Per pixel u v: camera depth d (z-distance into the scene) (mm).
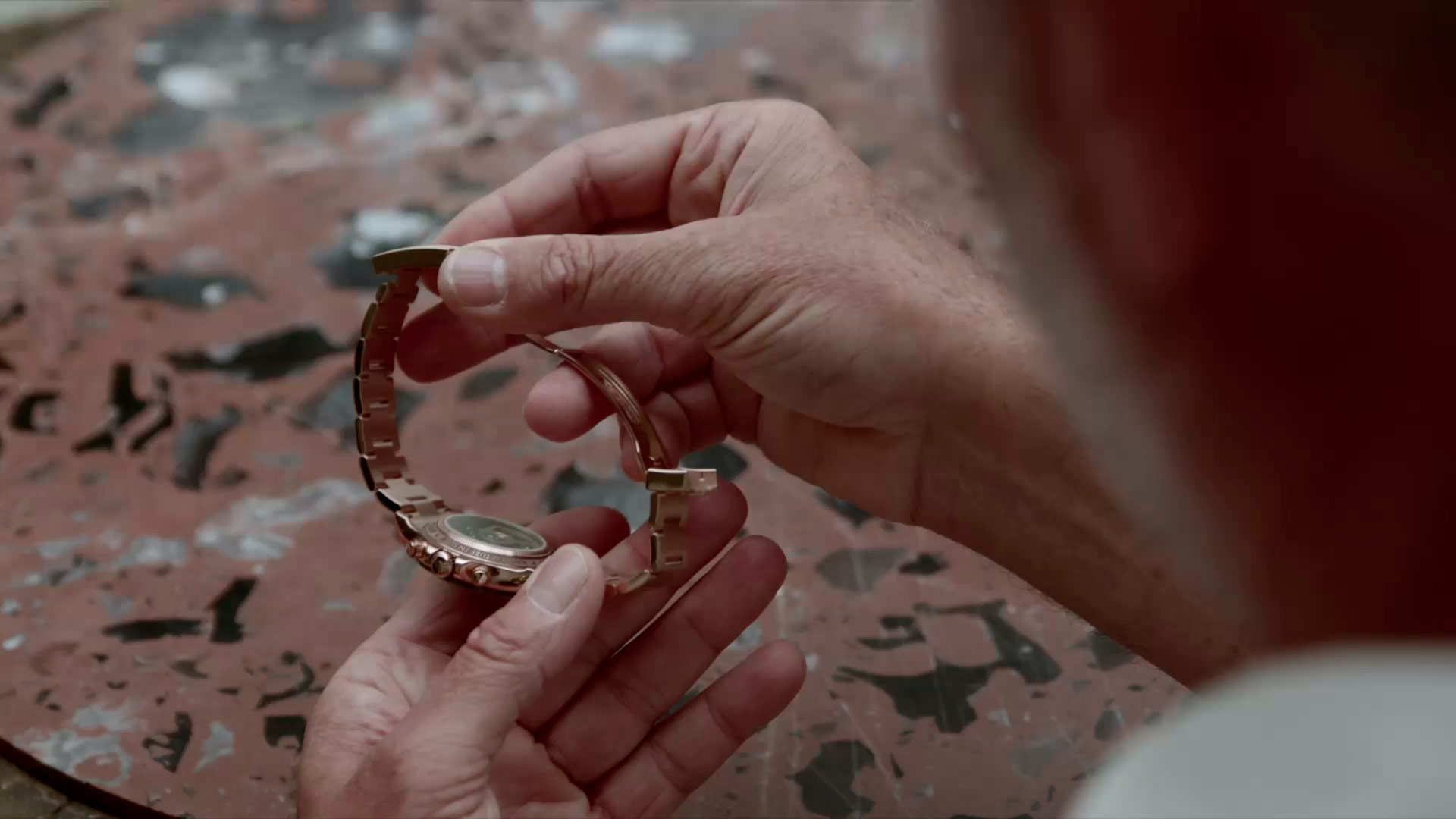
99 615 784
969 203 946
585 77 1084
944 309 730
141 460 854
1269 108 200
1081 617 749
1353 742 303
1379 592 229
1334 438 219
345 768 699
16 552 807
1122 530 720
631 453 777
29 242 964
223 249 963
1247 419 230
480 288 705
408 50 1123
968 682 767
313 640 779
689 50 1114
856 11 1171
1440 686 287
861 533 836
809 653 779
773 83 1072
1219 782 327
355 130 1043
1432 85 186
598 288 711
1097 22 213
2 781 729
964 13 241
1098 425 290
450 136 1037
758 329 726
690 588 729
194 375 895
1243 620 302
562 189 802
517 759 709
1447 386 205
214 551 815
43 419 868
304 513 835
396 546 824
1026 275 268
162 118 1057
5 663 762
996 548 765
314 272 951
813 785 730
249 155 1026
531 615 668
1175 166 213
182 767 728
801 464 797
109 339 911
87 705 748
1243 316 219
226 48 1126
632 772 718
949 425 742
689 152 795
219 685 759
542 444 868
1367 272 204
